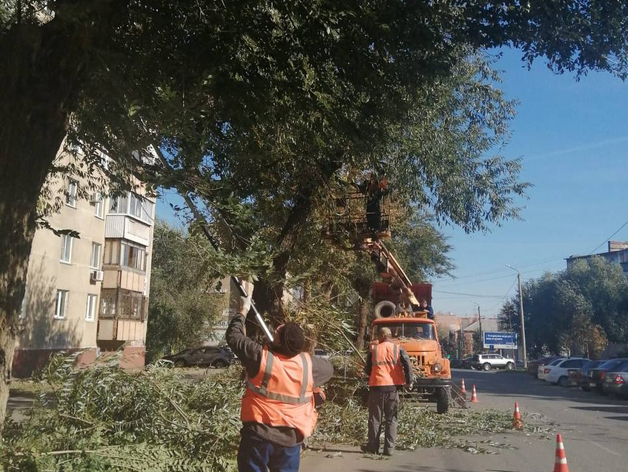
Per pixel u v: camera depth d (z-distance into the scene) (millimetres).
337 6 7398
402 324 15703
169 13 7383
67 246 26875
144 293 33812
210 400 7703
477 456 9297
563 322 53906
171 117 6711
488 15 8109
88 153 9422
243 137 8625
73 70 5715
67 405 6660
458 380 36312
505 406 17906
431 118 11992
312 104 8266
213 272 6016
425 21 7977
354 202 14305
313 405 4285
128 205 30938
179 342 41344
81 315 27828
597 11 7730
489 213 15070
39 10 6703
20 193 5320
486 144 14641
